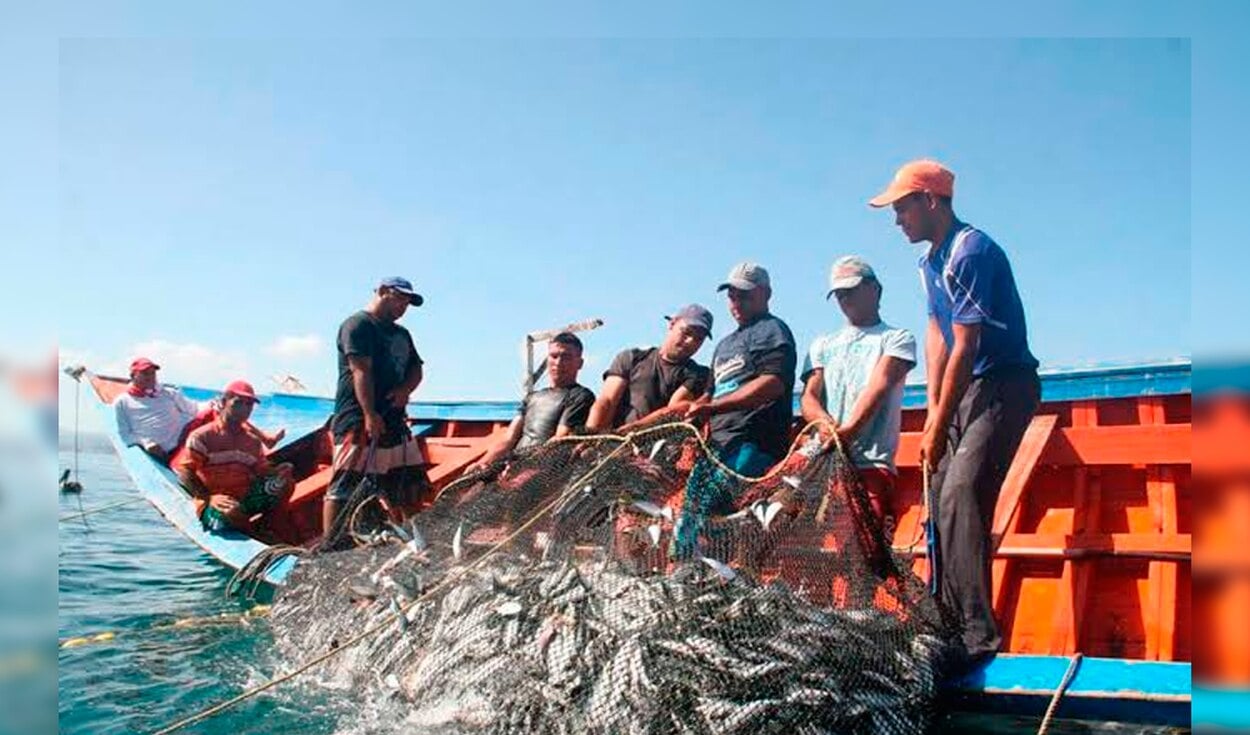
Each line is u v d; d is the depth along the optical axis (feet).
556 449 26.05
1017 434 21.83
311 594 27.71
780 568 21.57
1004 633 23.73
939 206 22.91
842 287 26.30
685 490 23.67
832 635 19.15
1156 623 22.02
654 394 28.58
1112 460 27.20
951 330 23.68
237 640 27.86
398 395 35.88
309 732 20.79
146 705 22.45
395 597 23.85
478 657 20.49
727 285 27.35
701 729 17.71
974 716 19.98
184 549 43.83
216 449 37.40
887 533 23.52
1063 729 19.24
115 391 47.37
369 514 34.19
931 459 22.15
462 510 27.09
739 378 26.58
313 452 43.37
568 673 19.15
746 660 18.52
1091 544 24.13
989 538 21.59
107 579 36.40
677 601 19.75
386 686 21.83
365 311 35.22
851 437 23.03
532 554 24.17
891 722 18.39
